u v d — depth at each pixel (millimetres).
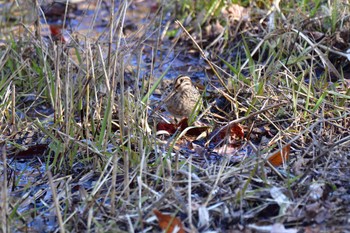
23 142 10766
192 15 14930
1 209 8562
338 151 9430
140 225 8164
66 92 10102
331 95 11234
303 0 13695
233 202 8453
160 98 12281
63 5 16688
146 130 10172
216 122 10898
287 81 11320
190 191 8289
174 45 13289
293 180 8688
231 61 13516
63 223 8250
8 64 12984
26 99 12422
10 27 15406
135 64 13695
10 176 9805
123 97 9859
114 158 8867
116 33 14891
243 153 10117
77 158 10039
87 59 10648
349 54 12211
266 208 8438
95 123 10711
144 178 9094
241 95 11508
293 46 12336
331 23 13180
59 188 9398
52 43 12328
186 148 10344
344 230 7910
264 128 10633
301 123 10484
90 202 8586
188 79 11492
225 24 14445
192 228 7852
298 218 8164
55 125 10336
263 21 14070
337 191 8656
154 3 16969
